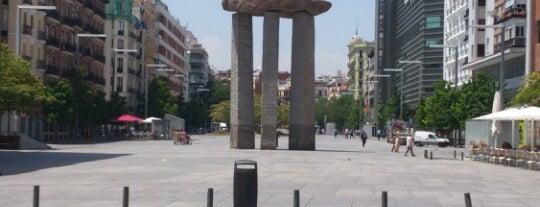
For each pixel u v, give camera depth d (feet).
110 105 294.05
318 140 350.64
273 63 174.19
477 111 236.22
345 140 363.56
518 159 125.08
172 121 335.26
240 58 175.01
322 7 173.58
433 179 92.73
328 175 97.09
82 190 71.87
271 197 67.46
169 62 533.96
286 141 291.99
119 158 135.85
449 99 252.62
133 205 59.82
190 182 82.74
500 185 84.84
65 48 296.92
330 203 63.10
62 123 254.27
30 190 71.46
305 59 174.40
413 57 430.20
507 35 235.61
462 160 151.64
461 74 315.58
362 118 585.63
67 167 108.17
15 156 140.36
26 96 160.45
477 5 284.61
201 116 495.41
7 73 160.45
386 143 310.86
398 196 69.97
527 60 192.95
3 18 245.04
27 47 251.19
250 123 177.06
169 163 120.57
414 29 424.46
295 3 171.94
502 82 161.17
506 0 243.60
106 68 378.94
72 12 305.53
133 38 410.11
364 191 74.64
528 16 193.06
